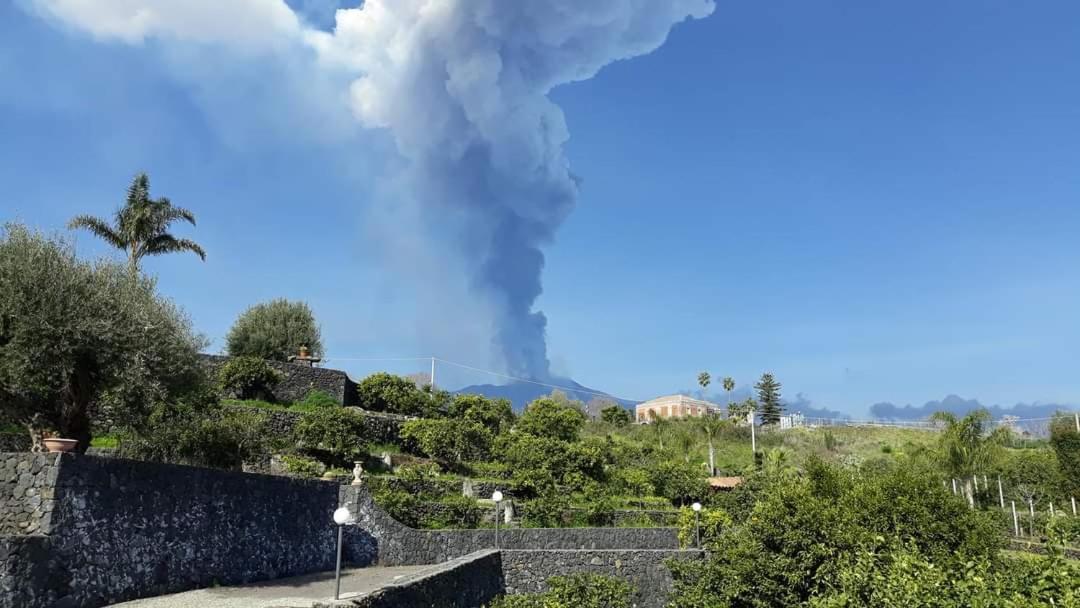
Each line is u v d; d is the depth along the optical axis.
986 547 18.11
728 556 21.42
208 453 23.22
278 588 16.94
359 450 29.97
